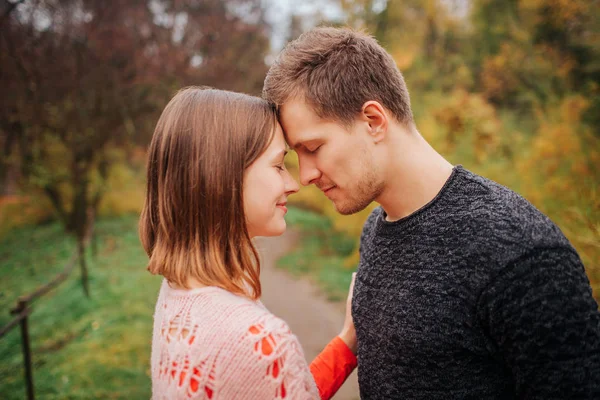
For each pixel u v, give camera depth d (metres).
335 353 1.43
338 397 3.40
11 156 7.79
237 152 1.00
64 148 7.97
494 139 5.68
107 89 8.38
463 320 1.01
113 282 6.43
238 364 0.84
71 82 7.58
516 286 0.93
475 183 1.10
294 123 1.17
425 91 7.75
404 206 1.19
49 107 7.27
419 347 1.07
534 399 0.92
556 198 3.44
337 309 5.46
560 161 4.00
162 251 1.03
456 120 6.08
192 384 0.86
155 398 0.97
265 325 0.88
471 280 1.00
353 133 1.16
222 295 0.94
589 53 4.88
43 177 7.77
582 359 0.88
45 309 5.46
